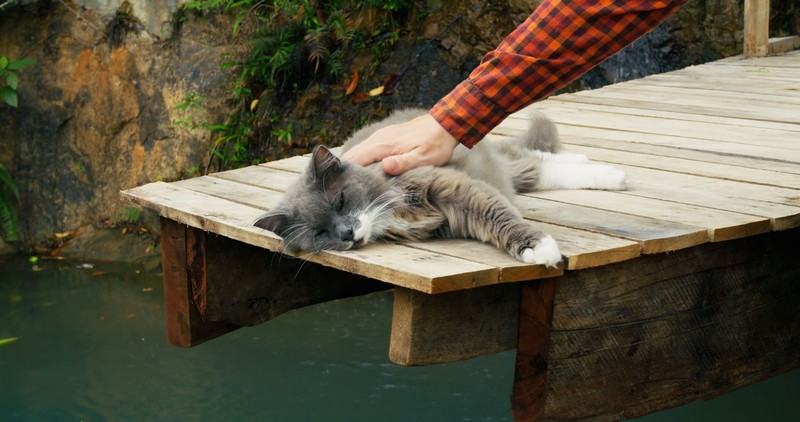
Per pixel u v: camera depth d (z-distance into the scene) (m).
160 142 4.30
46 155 4.39
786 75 3.74
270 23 4.37
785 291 2.42
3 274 3.98
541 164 2.53
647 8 2.00
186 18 4.37
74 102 4.38
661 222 2.28
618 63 4.35
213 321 2.56
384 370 3.23
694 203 2.40
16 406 3.01
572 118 3.15
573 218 2.32
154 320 3.48
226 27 4.36
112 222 4.29
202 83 4.29
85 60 4.39
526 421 2.23
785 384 3.20
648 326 2.27
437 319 2.16
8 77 4.15
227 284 2.55
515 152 2.58
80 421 2.95
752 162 2.67
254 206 2.46
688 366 2.32
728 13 4.34
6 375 3.16
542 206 2.40
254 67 4.27
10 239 4.20
